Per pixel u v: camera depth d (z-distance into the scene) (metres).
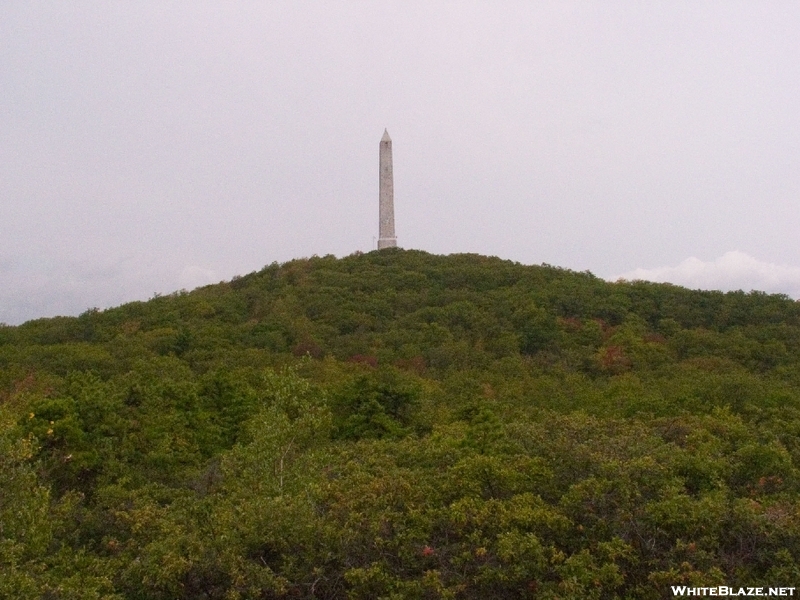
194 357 43.97
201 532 14.95
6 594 11.05
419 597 11.71
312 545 12.68
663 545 12.62
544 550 12.28
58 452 21.44
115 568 14.16
